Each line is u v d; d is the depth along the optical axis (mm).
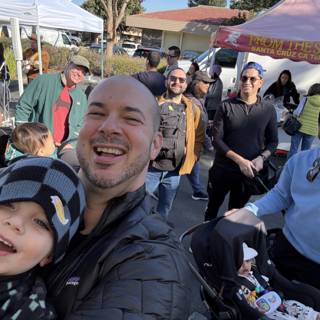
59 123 3641
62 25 7633
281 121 6766
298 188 2121
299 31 5516
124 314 815
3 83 8797
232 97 3379
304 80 8094
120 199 1063
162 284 881
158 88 4445
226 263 2029
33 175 930
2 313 888
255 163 3182
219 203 3551
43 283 978
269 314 2031
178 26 27500
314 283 2172
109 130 1028
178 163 3309
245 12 24797
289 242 2217
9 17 6793
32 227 900
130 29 45938
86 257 984
